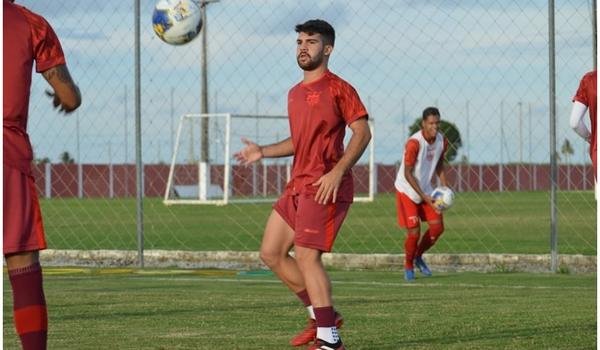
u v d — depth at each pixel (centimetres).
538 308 2080
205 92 6300
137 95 3344
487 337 1694
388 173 10300
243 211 7256
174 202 5234
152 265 3403
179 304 2172
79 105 1317
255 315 1992
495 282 2680
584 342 1641
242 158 1622
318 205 1504
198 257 3366
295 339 1591
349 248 4128
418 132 2883
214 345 1627
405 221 2827
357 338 1689
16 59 1253
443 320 1905
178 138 5906
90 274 3012
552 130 2991
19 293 1280
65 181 9262
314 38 1529
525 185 9838
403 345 1616
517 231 5028
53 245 4362
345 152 1493
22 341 1284
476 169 8856
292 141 1547
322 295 1501
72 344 1641
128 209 7619
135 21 3356
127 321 1911
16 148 1253
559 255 3061
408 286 2584
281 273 1591
